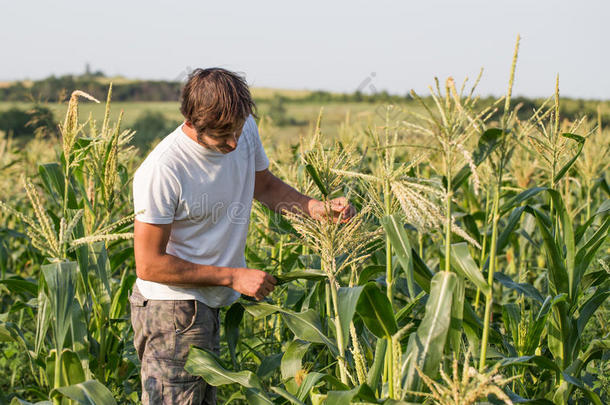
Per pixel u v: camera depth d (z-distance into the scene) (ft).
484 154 7.75
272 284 9.55
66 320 8.94
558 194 9.83
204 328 9.77
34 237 9.05
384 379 8.88
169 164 8.96
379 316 8.05
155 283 9.68
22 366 14.17
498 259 22.24
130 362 12.55
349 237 9.14
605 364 10.68
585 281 10.97
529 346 10.09
